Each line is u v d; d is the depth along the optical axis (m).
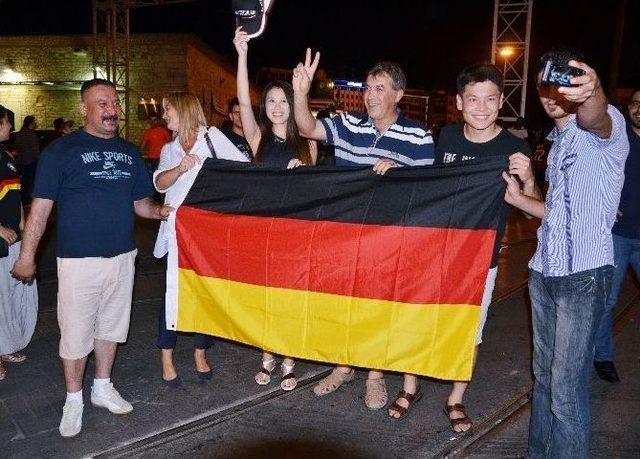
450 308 3.33
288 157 4.18
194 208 3.99
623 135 2.73
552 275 3.00
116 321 3.89
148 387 4.41
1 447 3.57
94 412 4.00
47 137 14.97
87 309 3.68
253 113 4.52
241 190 3.92
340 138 3.94
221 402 4.20
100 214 3.63
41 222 3.51
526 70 17.83
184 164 3.90
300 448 3.64
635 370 4.77
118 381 4.50
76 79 20.19
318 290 3.61
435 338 3.37
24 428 3.79
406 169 3.48
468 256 3.29
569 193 2.91
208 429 3.84
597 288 2.92
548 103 3.03
